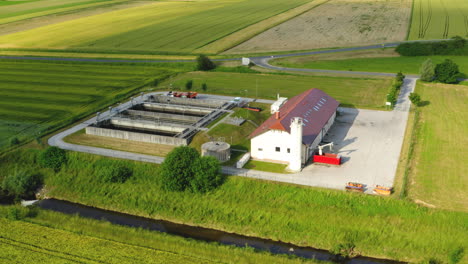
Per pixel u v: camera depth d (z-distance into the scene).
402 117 106.25
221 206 69.94
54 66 170.88
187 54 188.62
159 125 99.06
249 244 63.44
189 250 59.88
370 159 82.62
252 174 76.69
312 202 67.94
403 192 69.19
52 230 64.50
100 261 56.97
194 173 72.69
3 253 58.56
